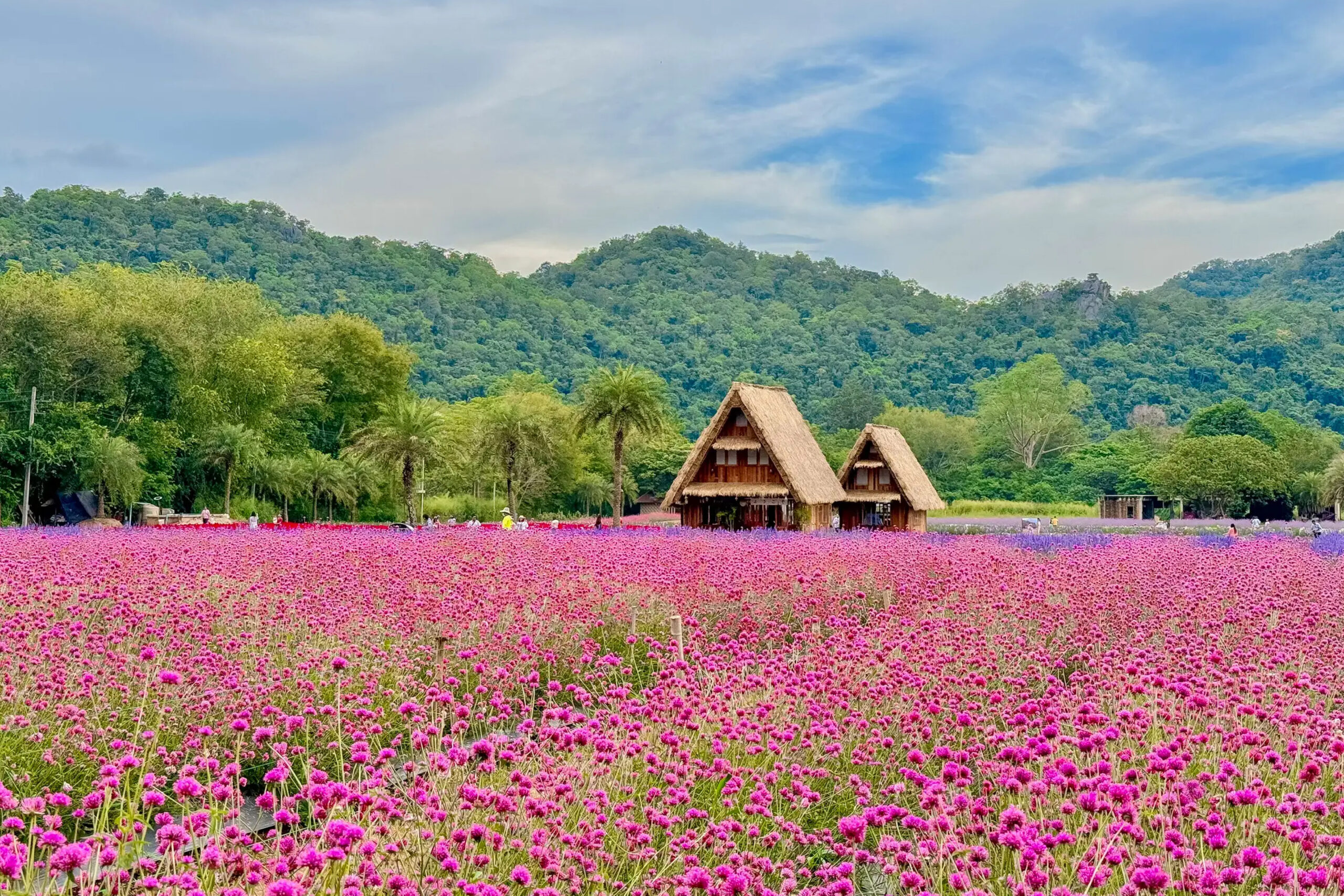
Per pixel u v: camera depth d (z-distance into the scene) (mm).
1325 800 9148
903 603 21062
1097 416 195375
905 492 61062
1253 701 11203
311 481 74500
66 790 9477
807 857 8914
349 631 15289
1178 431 144500
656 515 101062
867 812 8375
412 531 42156
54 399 61281
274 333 85688
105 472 56719
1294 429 125875
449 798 8258
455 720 10570
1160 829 8461
